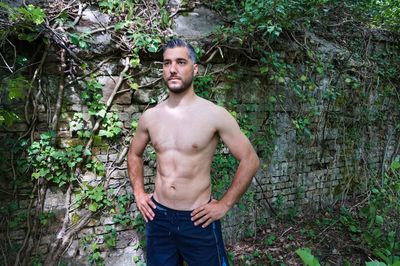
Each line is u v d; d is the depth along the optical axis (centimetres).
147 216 211
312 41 388
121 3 304
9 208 263
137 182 224
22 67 258
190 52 198
